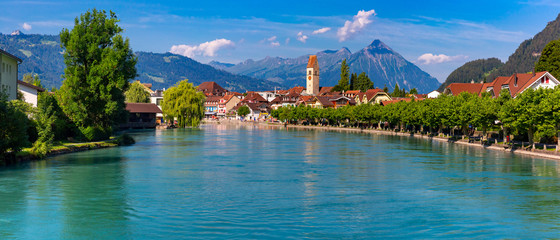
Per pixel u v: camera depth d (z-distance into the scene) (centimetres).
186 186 4031
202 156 6700
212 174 4781
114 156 6538
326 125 19900
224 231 2631
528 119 6881
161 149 7906
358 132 15088
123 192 3709
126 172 4853
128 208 3155
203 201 3397
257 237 2525
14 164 5391
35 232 2605
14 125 5194
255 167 5400
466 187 4034
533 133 7256
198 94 16750
